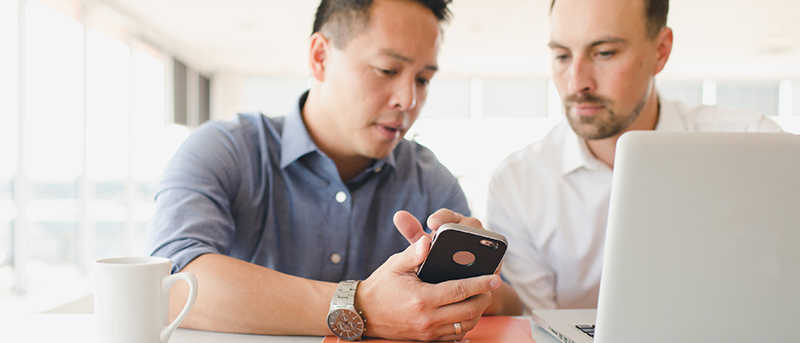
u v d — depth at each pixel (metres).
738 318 0.57
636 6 1.18
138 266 0.62
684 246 0.56
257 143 1.26
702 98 9.59
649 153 0.55
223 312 0.79
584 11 1.20
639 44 1.21
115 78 5.66
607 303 0.58
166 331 0.65
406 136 1.48
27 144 3.83
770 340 0.57
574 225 1.45
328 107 1.16
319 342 0.76
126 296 0.61
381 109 1.10
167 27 6.17
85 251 4.73
